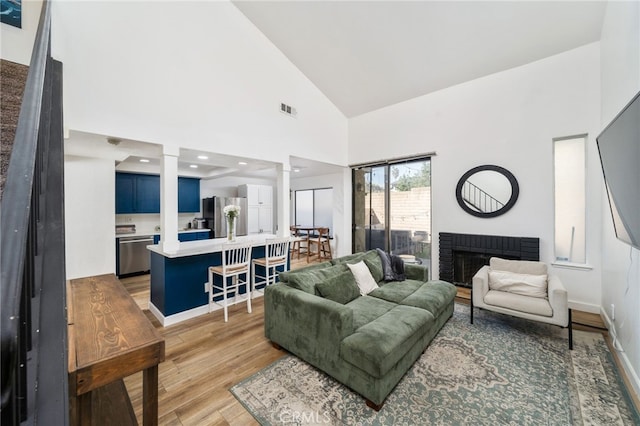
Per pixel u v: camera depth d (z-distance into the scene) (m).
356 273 3.01
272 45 4.22
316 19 3.52
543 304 2.55
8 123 1.48
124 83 2.80
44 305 0.94
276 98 4.31
